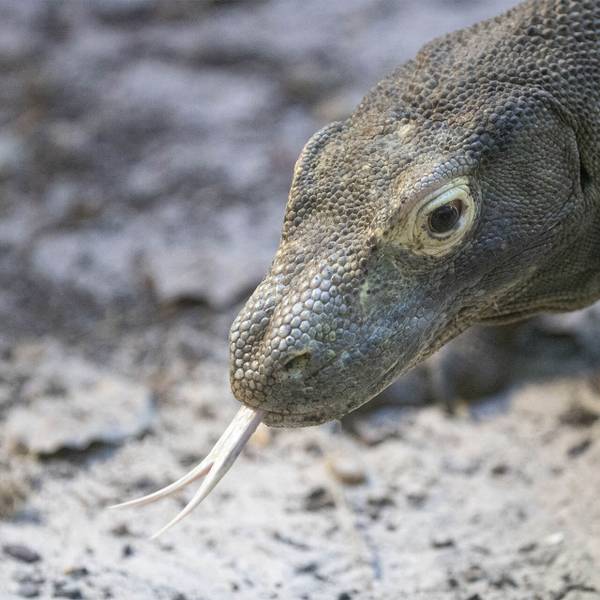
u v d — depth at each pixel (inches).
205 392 773.9
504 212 483.2
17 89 1177.4
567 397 745.6
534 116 487.2
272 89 1134.4
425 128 486.0
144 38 1240.8
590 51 505.0
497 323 550.3
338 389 464.4
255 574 591.2
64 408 754.2
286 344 457.7
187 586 577.0
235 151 1049.5
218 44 1213.1
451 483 673.0
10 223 981.8
